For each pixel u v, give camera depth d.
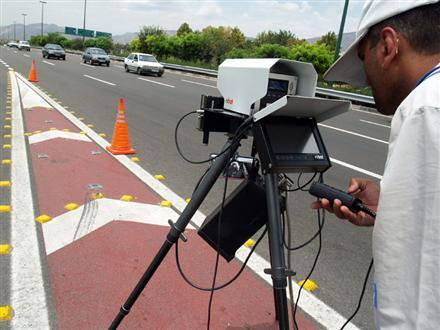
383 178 0.85
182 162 5.86
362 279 3.07
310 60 23.81
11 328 2.22
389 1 0.90
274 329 2.37
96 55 28.97
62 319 2.31
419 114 0.77
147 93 14.16
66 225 3.46
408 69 0.89
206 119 1.80
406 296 0.78
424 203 0.75
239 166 1.76
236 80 1.75
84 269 2.82
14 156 5.33
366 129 10.33
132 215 3.77
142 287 1.98
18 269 2.77
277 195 1.53
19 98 10.31
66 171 4.89
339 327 2.48
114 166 5.33
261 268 3.06
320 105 1.49
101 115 9.15
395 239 0.79
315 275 3.07
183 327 2.33
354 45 1.07
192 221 3.80
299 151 1.55
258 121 1.50
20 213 3.63
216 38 40.91
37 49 62.47
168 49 37.75
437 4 0.84
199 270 2.94
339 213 1.27
